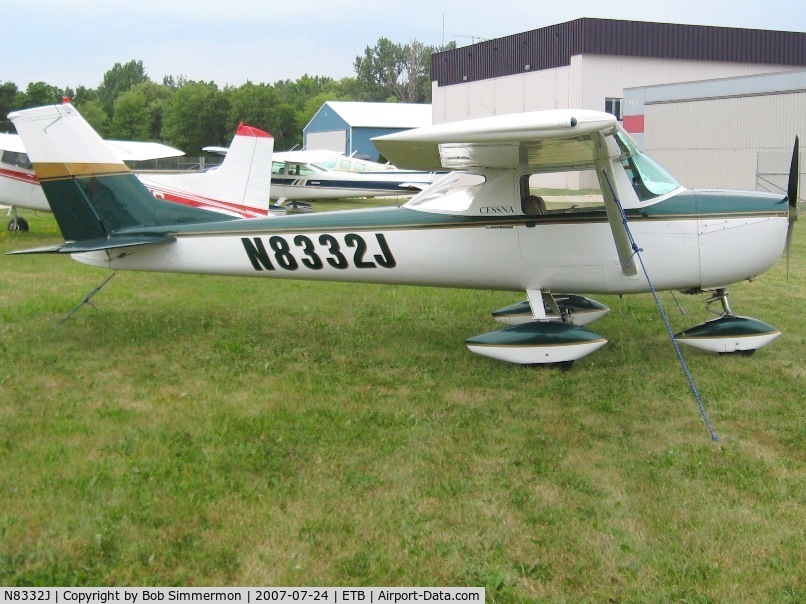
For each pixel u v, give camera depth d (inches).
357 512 145.9
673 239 238.7
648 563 128.7
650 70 1270.9
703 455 172.6
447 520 143.3
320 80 4042.8
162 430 185.8
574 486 156.9
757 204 240.7
